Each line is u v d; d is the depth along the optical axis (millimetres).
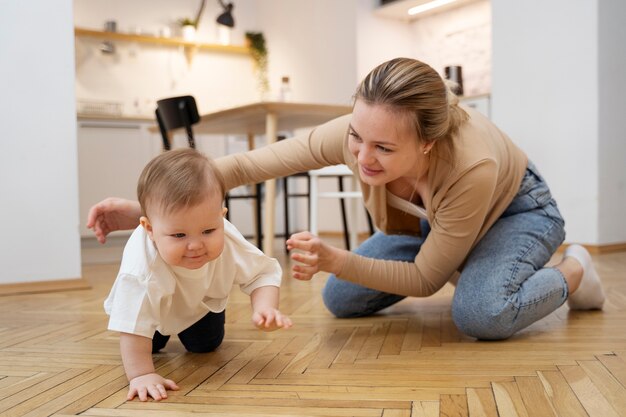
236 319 1850
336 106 3258
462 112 1416
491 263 1542
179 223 1063
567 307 1939
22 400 1088
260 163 1611
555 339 1501
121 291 1157
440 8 5500
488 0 5188
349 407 1004
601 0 3818
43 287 2658
